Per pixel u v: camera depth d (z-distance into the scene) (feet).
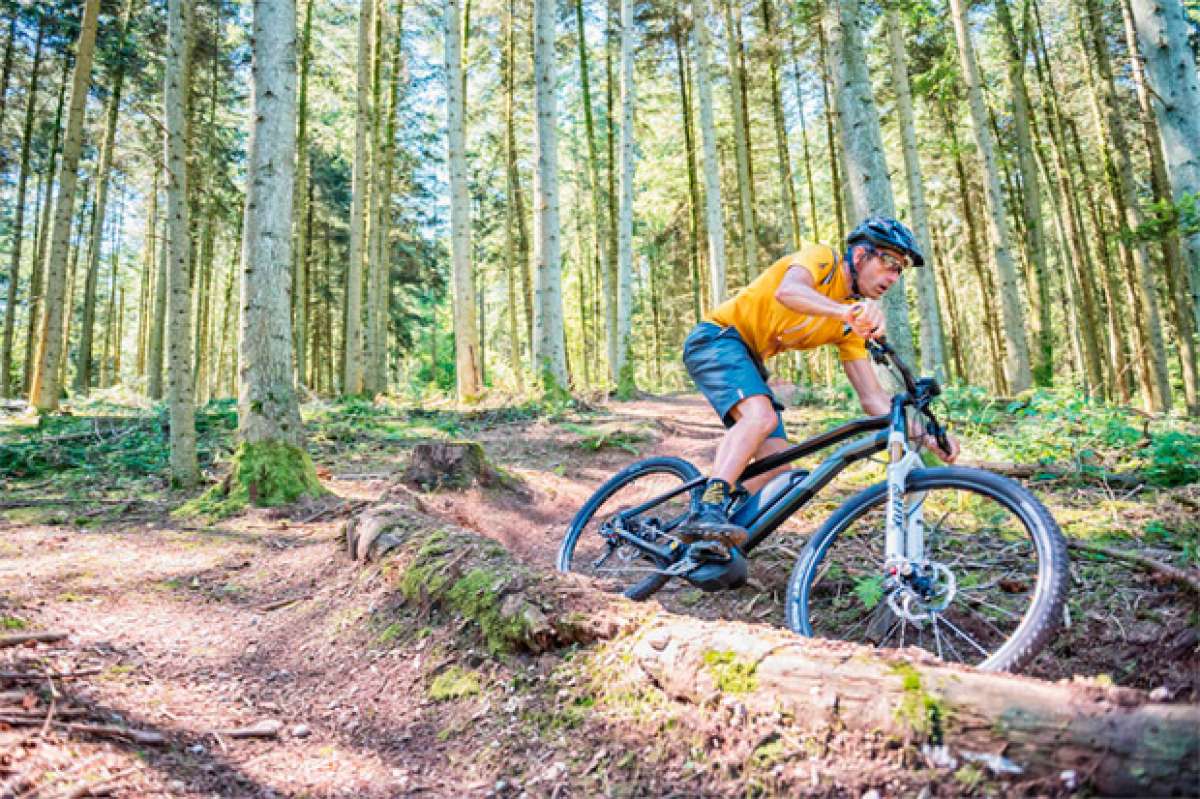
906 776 5.29
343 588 12.09
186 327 21.89
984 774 5.04
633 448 26.81
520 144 80.94
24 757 5.94
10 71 64.54
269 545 15.69
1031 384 44.29
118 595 12.23
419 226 91.61
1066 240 69.51
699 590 11.60
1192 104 19.60
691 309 106.93
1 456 25.84
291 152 20.34
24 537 16.15
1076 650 8.14
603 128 91.76
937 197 83.92
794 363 79.51
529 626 8.38
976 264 75.92
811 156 80.28
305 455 19.84
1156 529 10.90
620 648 7.66
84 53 41.50
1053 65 68.49
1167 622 7.93
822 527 8.70
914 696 5.52
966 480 7.91
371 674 9.30
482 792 6.66
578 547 13.79
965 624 9.01
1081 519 12.18
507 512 18.85
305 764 7.20
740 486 9.99
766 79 71.31
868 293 9.43
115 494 21.42
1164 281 71.77
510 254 74.18
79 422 32.55
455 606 9.55
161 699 8.27
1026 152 50.57
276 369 19.70
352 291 54.85
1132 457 15.37
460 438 29.96
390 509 13.44
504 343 126.62
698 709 6.61
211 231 77.66
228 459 25.62
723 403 9.77
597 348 104.63
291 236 20.36
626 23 54.75
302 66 58.95
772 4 66.08
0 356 70.28
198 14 58.08
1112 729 4.68
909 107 48.75
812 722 5.91
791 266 9.50
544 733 7.27
